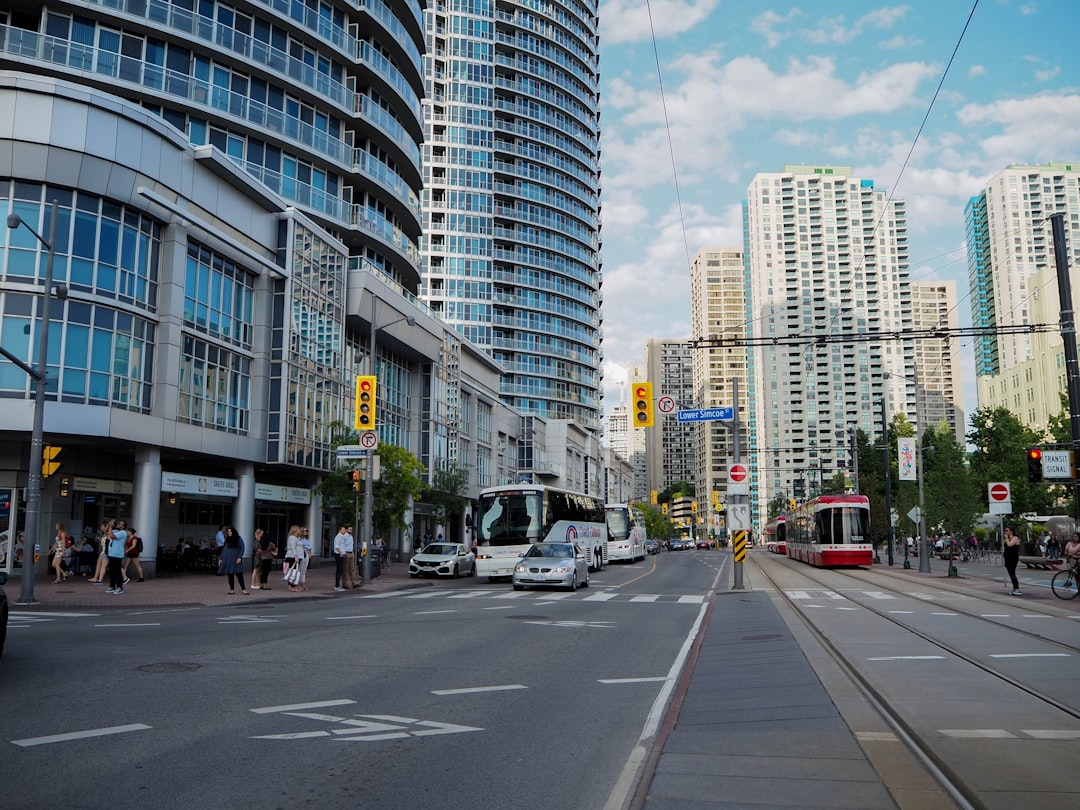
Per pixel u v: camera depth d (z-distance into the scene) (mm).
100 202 28016
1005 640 13930
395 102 53906
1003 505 31656
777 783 5906
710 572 42094
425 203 103875
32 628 15492
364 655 12219
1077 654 12297
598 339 125438
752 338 25297
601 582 33094
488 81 108188
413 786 5938
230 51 41250
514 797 5723
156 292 30422
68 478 29859
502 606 21391
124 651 12336
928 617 17938
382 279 45844
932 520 56094
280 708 8438
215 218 33469
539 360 111438
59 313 26844
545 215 113625
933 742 6887
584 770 6395
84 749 6781
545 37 116188
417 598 24516
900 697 8945
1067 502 66125
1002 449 63562
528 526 32656
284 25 44062
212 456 33344
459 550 36062
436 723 7914
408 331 50469
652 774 6152
